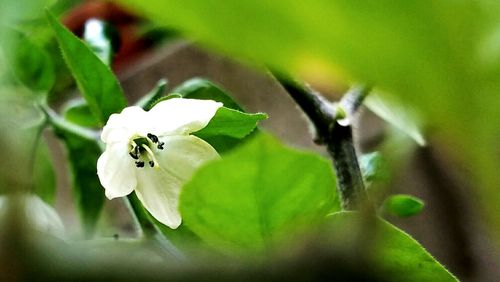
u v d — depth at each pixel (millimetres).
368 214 138
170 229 260
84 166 327
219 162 186
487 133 119
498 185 121
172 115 262
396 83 118
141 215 275
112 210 389
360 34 117
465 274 414
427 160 421
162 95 300
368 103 306
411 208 311
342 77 123
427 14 116
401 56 117
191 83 294
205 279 129
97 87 274
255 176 195
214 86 294
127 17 459
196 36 124
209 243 212
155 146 262
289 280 126
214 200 205
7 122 142
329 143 277
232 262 132
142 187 264
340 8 117
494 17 117
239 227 209
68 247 127
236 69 469
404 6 116
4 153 133
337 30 118
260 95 462
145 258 135
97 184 328
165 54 496
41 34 354
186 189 200
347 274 125
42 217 280
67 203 471
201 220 209
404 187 429
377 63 118
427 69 117
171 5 117
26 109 314
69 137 326
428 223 428
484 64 117
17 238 121
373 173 314
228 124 260
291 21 118
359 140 410
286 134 447
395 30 117
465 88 117
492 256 407
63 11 431
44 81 323
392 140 364
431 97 117
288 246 135
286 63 122
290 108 449
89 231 326
